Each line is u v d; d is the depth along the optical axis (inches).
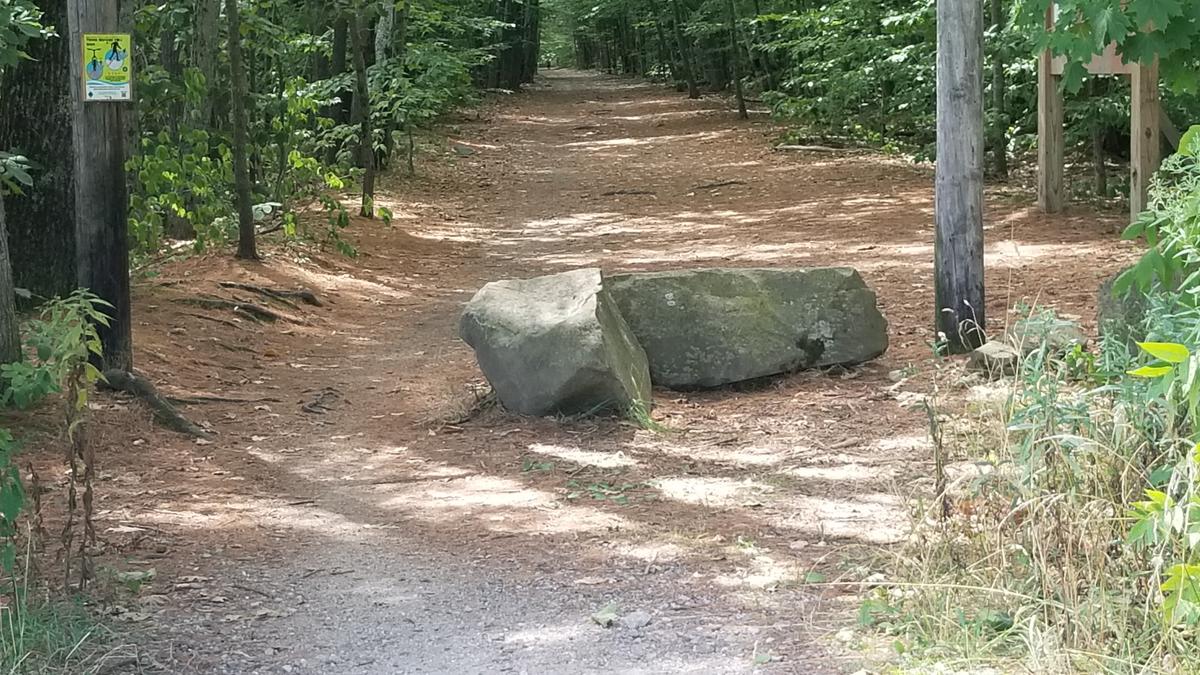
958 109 341.4
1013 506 177.9
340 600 199.2
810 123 1084.5
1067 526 169.2
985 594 176.4
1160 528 141.8
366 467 281.7
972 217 344.5
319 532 235.6
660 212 745.0
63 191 393.1
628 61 2600.9
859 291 342.6
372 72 844.6
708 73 1803.6
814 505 240.1
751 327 330.0
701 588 199.6
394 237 654.5
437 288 538.3
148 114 533.6
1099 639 157.2
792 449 278.4
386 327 454.3
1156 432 170.9
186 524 238.2
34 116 388.5
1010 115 762.2
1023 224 581.0
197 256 511.5
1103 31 239.3
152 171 474.6
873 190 753.6
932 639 170.9
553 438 294.0
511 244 658.8
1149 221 175.5
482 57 1166.3
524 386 304.8
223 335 401.7
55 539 224.2
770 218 685.3
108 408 300.8
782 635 178.4
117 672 168.6
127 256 317.7
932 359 343.6
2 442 175.0
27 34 317.7
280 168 593.9
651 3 1798.7
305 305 467.5
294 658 175.6
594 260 588.1
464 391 342.6
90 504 194.5
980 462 188.9
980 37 341.7
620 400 300.5
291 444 302.2
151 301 419.5
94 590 198.5
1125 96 627.2
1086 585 167.0
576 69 3395.7
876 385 325.1
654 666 169.9
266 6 591.5
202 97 523.2
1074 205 625.6
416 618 191.0
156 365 354.9
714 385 328.8
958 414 278.4
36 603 186.4
